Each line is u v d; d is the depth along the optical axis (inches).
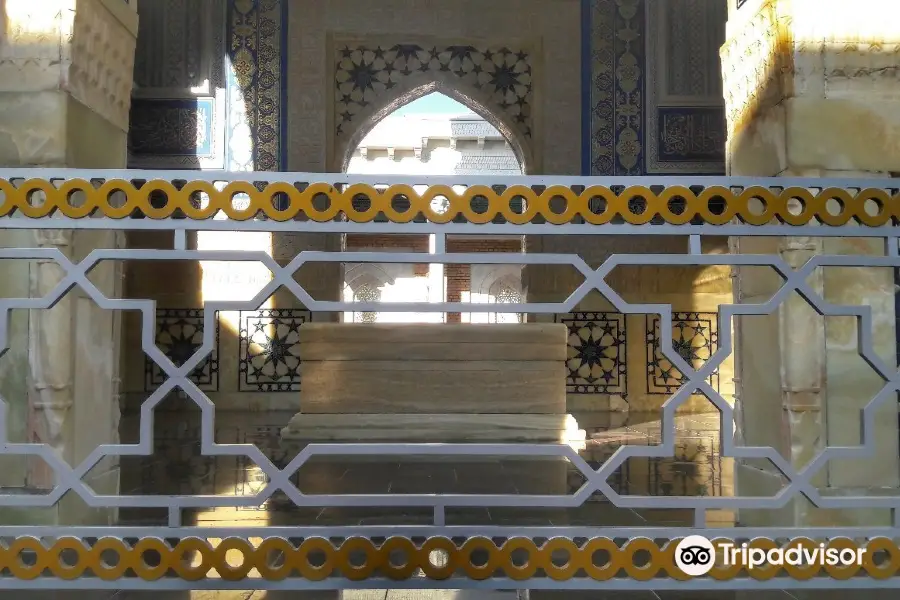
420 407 193.9
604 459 164.4
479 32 302.7
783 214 59.2
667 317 59.7
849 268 97.9
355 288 634.8
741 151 114.9
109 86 108.7
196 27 293.9
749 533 59.8
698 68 299.0
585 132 298.8
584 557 59.1
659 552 59.3
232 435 204.8
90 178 57.2
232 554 84.2
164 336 284.2
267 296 58.6
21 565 58.2
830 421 96.8
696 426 236.8
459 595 71.2
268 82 294.8
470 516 106.2
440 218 58.3
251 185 57.6
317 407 195.0
